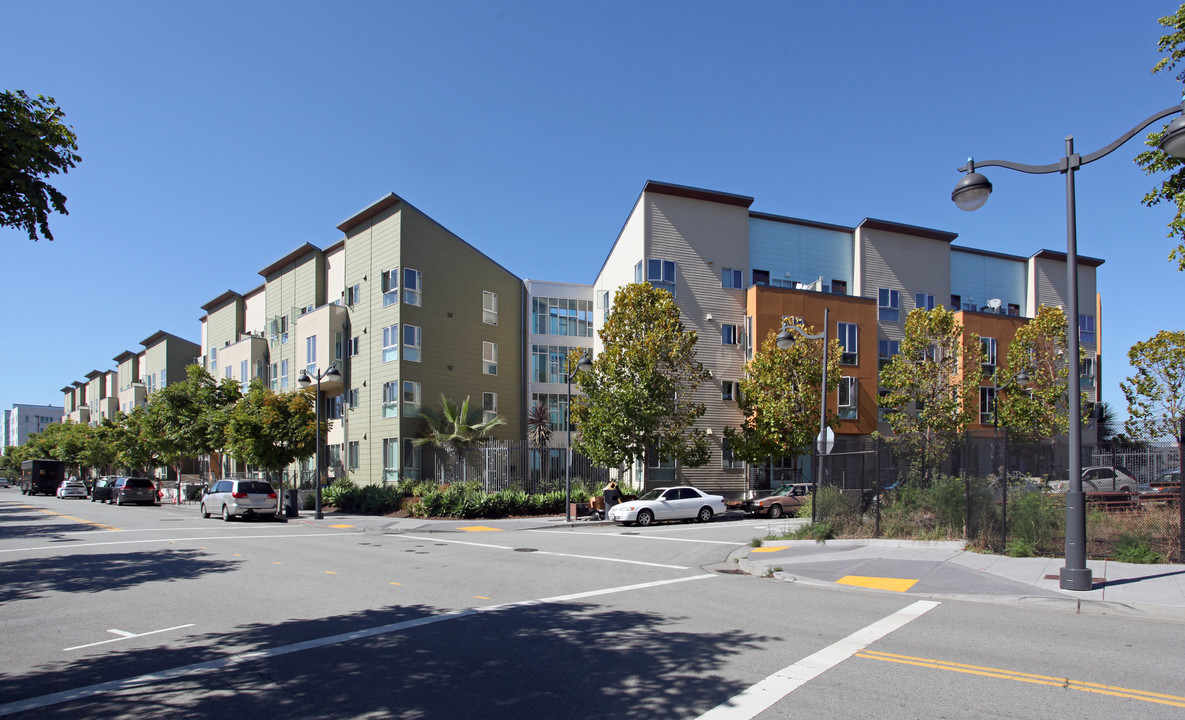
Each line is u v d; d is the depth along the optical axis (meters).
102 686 6.36
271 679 6.49
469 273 38.22
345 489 32.97
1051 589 10.23
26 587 11.67
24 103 7.09
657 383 28.92
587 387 29.64
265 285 47.12
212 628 8.59
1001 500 14.22
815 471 24.25
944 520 16.20
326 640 7.92
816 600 10.21
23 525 25.91
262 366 45.81
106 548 17.38
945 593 10.47
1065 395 33.50
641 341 28.70
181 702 5.90
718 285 35.22
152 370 67.19
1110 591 9.97
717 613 9.25
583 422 29.67
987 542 13.85
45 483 67.19
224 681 6.45
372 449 34.69
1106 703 5.58
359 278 36.88
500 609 9.62
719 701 5.72
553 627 8.49
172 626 8.73
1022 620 8.70
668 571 13.45
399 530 23.22
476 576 12.67
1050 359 33.97
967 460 15.55
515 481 30.03
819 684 6.12
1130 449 18.58
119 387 76.56
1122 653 7.09
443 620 8.92
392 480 33.22
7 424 161.88
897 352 38.94
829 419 31.17
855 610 9.41
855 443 34.72
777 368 30.81
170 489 51.25
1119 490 17.98
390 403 33.69
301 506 33.94
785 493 29.72
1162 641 7.60
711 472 34.19
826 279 38.69
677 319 29.83
